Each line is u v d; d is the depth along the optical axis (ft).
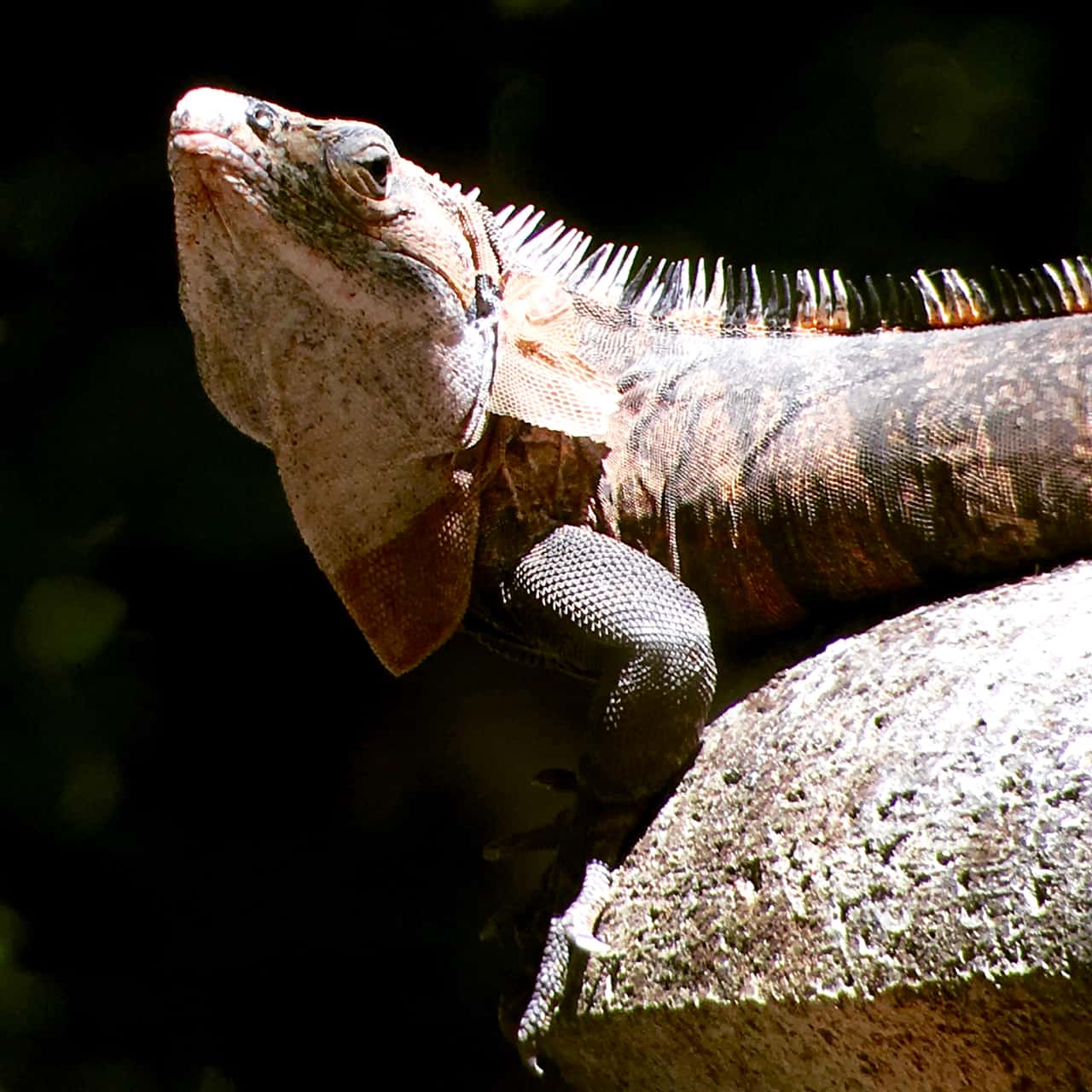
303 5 54.49
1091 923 15.33
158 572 54.03
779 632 25.88
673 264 28.14
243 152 21.83
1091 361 23.20
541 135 54.54
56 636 53.78
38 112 54.80
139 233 54.24
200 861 55.21
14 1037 52.42
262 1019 54.08
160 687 55.36
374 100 55.88
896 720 19.88
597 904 22.80
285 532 52.54
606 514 25.50
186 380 52.08
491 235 25.32
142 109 55.11
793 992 18.29
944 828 17.51
